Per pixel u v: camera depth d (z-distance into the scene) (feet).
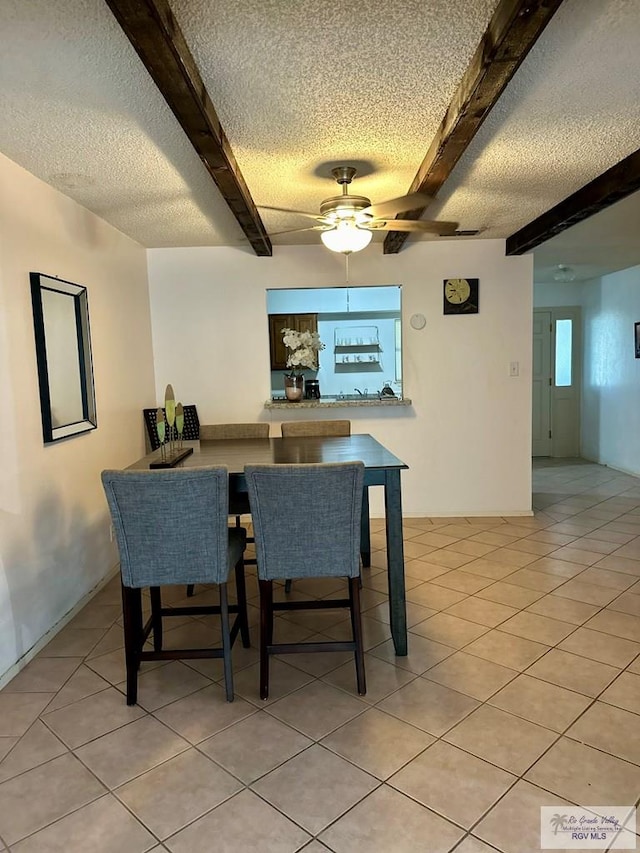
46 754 6.52
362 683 7.55
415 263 15.52
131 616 7.52
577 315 24.47
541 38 5.81
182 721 7.11
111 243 12.84
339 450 10.34
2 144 8.08
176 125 7.59
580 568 11.96
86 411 11.13
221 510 7.33
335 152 8.71
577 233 14.44
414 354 15.78
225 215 12.14
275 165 9.24
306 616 10.18
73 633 9.63
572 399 24.90
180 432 11.18
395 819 5.44
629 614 9.73
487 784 5.87
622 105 7.37
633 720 6.87
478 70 5.95
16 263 8.77
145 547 7.36
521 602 10.31
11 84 6.44
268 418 15.99
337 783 5.94
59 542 9.88
